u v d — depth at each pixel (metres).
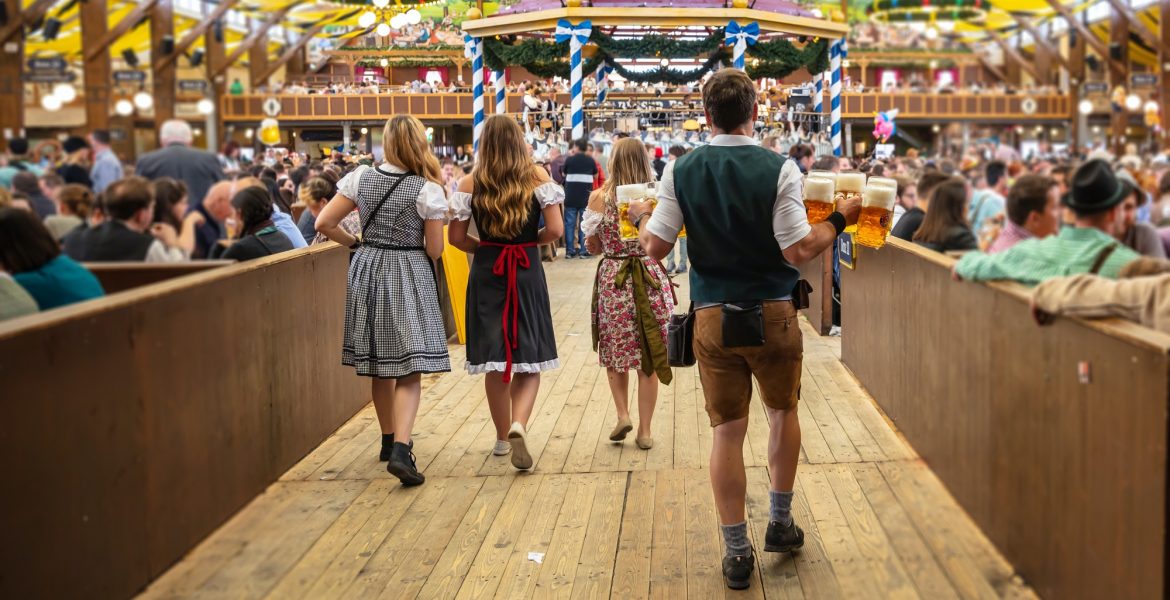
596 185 12.76
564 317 8.65
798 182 2.97
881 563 3.22
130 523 3.01
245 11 31.81
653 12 11.19
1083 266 2.92
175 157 6.83
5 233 3.10
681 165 3.05
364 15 13.82
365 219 4.22
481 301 4.28
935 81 45.12
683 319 3.21
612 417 5.27
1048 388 2.74
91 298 3.17
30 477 2.48
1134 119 35.09
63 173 7.88
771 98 13.17
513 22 11.72
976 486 3.47
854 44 43.47
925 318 4.18
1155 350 2.10
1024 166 13.04
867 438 4.66
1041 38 38.12
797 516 3.68
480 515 3.79
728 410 3.10
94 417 2.80
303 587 3.15
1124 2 30.81
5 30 21.94
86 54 23.94
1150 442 2.13
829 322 7.44
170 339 3.29
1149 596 2.15
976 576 3.08
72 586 2.67
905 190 7.65
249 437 3.96
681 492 4.00
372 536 3.59
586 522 3.70
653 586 3.12
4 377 2.38
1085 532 2.50
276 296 4.27
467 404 5.64
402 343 4.16
